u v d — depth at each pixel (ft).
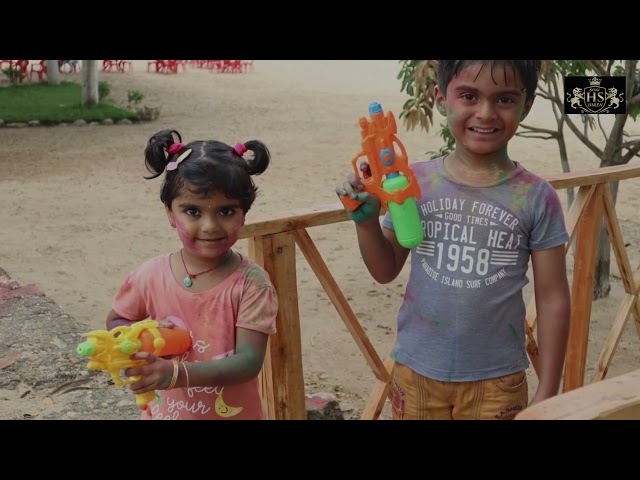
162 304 6.98
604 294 24.03
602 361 14.15
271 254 8.96
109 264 26.50
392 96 72.69
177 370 6.31
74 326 14.03
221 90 75.46
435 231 7.59
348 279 25.86
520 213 7.39
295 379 9.49
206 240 6.62
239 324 6.81
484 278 7.43
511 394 7.57
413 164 8.00
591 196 12.09
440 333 7.58
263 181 38.88
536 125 53.67
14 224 30.89
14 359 12.59
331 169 41.98
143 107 62.59
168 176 6.68
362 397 17.46
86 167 41.63
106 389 11.83
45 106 60.23
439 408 7.77
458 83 7.19
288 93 74.33
